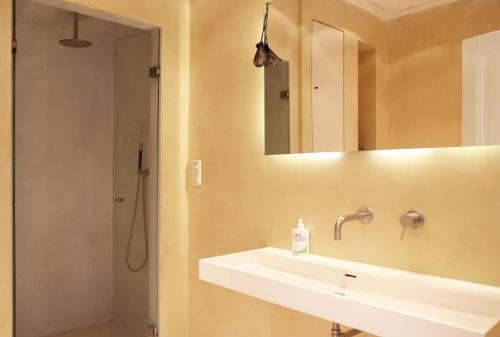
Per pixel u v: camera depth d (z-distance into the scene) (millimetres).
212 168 2156
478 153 1269
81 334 3090
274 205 1851
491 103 1229
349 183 1581
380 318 1044
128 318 2457
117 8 2037
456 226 1312
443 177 1342
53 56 3053
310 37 1681
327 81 1620
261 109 1901
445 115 1323
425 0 1380
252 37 1953
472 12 1276
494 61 1227
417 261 1398
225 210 2080
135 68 2412
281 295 1295
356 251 1561
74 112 3186
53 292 3088
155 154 2262
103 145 3344
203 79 2219
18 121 2914
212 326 2137
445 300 1202
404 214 1377
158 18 2197
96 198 3305
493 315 1104
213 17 2166
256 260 1747
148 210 2312
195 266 2250
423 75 1376
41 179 3029
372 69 1493
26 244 2961
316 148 1654
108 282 3369
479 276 1263
